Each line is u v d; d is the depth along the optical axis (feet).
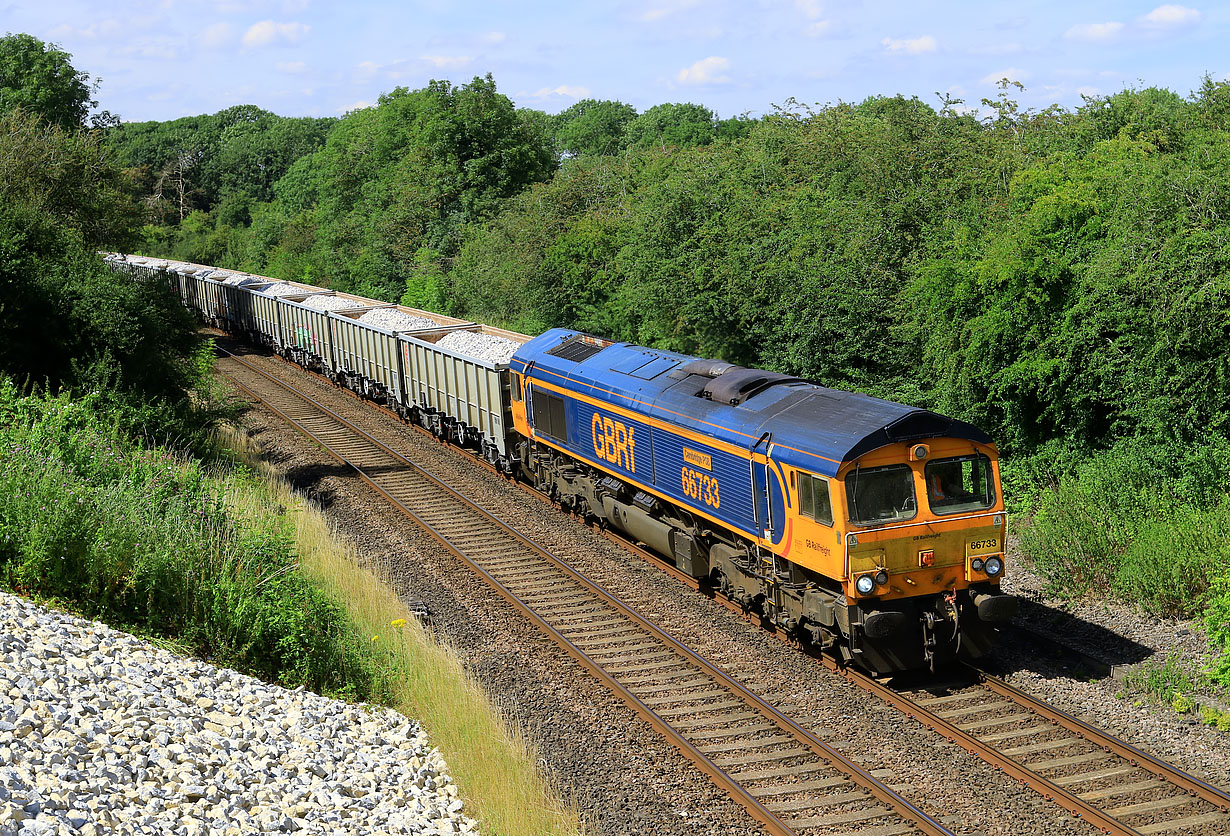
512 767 31.32
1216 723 34.53
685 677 41.11
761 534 43.93
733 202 95.96
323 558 50.44
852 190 86.84
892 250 78.02
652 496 54.39
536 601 50.03
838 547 38.68
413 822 27.35
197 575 39.52
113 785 24.35
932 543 39.45
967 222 73.46
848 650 39.91
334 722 33.22
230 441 79.71
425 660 39.40
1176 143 77.92
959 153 81.92
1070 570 48.16
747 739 35.53
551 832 28.43
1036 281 60.90
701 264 91.71
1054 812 29.68
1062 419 61.87
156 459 55.36
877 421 39.63
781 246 84.84
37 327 69.36
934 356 67.77
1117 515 50.29
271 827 24.70
